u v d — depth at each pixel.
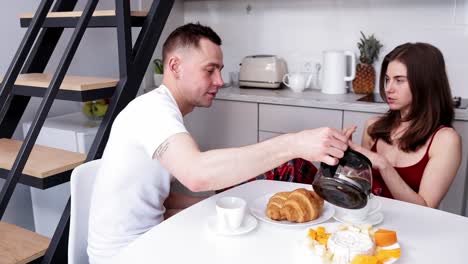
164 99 1.15
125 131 1.15
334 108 2.38
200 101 1.31
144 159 1.18
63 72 1.54
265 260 0.90
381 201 1.21
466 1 2.35
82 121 2.29
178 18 3.21
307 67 2.92
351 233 0.90
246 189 1.33
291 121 2.54
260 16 3.01
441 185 1.41
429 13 2.47
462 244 0.95
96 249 1.23
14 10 2.19
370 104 2.29
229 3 3.09
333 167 0.94
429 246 0.94
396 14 2.57
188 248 0.95
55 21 1.84
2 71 2.18
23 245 1.52
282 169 1.61
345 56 2.64
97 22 1.78
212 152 0.98
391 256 0.86
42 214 2.29
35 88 1.71
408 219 1.08
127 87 1.73
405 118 1.52
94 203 1.24
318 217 1.08
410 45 1.51
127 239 1.23
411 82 1.46
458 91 2.48
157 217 1.30
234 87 2.99
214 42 1.27
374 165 1.32
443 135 1.44
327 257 0.85
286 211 1.05
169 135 1.02
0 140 1.94
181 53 1.24
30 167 1.53
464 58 2.43
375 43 2.58
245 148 0.97
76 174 1.28
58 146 2.13
